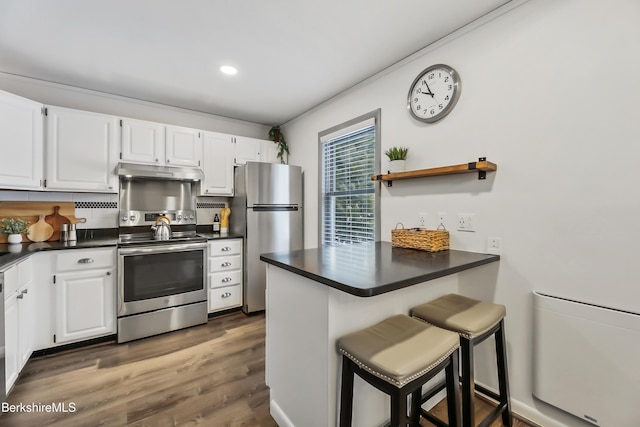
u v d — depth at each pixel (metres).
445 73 2.01
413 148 2.26
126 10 1.78
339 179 3.10
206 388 1.89
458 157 1.96
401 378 0.99
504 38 1.73
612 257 1.36
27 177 2.37
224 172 3.51
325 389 1.25
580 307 1.42
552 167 1.55
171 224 3.38
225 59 2.35
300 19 1.86
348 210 2.96
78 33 2.00
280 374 1.59
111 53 2.27
